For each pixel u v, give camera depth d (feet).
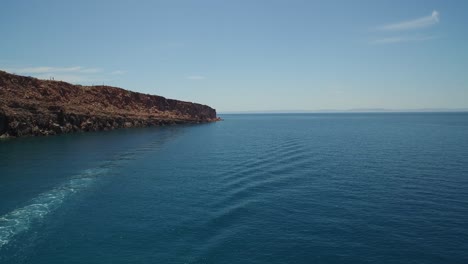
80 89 319.06
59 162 124.77
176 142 203.21
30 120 210.38
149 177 101.24
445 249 53.01
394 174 106.01
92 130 260.83
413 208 72.23
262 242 54.75
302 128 371.35
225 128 368.89
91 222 63.16
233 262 48.14
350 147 178.40
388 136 247.09
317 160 133.69
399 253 51.75
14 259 48.96
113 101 347.77
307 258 49.83
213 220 64.08
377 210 70.90
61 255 50.14
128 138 216.74
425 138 226.38
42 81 276.62
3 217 65.62
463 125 397.60
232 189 86.99
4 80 234.99
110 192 84.02
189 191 84.94
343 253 51.52
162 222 63.00
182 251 51.24
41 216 66.28
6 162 123.03
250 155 147.74
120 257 49.39
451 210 70.90
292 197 80.02
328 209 71.31
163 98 442.91
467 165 120.47
